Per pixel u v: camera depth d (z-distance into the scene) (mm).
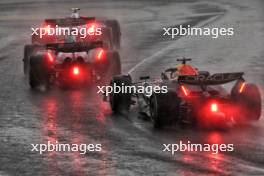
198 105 24438
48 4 111688
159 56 46656
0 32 69188
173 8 91438
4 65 45375
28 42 59812
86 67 36406
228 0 100938
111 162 20453
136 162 20344
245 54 45875
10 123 26609
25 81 38062
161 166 19797
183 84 25266
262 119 25812
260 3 92625
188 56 46125
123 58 46344
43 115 27969
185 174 18875
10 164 20656
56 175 19312
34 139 23766
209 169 19250
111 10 93062
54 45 36500
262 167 19312
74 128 25344
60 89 34688
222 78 24938
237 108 24953
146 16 80750
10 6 110188
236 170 19047
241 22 67812
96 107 29344
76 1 116375
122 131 24578
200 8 89062
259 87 33156
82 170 19688
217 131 24078
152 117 25172
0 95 33406
